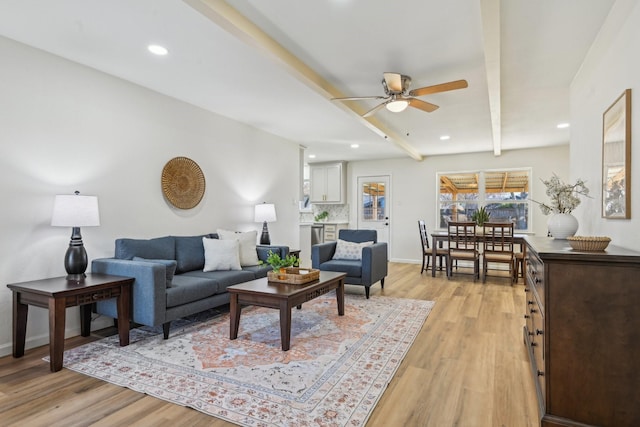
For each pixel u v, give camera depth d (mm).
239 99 4047
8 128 2701
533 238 2787
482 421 1867
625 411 1631
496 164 7242
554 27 2465
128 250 3295
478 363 2570
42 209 2902
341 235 5465
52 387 2195
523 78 3396
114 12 2312
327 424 1826
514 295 4680
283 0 2162
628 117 2021
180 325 3393
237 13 2283
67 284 2631
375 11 2285
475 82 3484
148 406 1989
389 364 2535
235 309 2996
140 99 3664
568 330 1713
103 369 2434
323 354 2699
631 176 1993
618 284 1640
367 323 3449
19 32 2590
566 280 1719
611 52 2361
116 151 3447
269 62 3064
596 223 2701
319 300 4375
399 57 2943
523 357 2672
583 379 1691
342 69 3186
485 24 2209
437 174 7793
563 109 4383
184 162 4148
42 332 2902
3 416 1887
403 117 4750
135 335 3098
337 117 4750
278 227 5875
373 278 4562
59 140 3006
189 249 3902
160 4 2215
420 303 4230
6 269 2707
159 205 3887
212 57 2979
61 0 2182
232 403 2016
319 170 8836
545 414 1748
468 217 7578
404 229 8102
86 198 2836
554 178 2799
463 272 6504
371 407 1987
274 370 2426
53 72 2957
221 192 4711
